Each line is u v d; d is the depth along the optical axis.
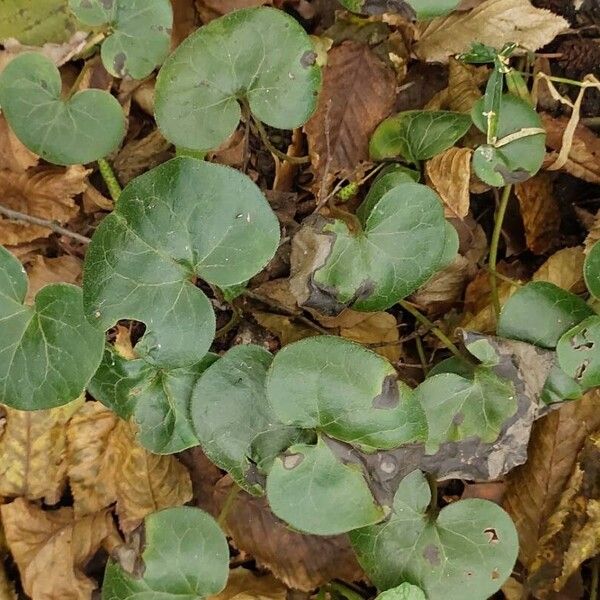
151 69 0.73
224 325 0.78
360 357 0.70
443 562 0.72
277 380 0.70
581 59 0.79
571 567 0.77
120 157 0.77
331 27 0.79
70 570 0.75
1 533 0.75
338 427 0.70
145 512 0.76
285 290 0.77
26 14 0.75
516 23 0.78
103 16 0.72
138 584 0.71
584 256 0.78
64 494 0.77
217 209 0.70
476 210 0.79
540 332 0.73
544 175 0.79
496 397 0.73
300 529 0.70
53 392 0.71
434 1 0.73
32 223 0.76
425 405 0.72
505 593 0.78
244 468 0.72
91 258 0.70
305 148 0.78
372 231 0.72
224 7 0.78
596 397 0.77
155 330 0.70
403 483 0.73
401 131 0.77
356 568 0.77
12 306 0.71
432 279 0.78
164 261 0.70
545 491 0.78
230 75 0.72
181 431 0.73
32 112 0.72
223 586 0.71
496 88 0.74
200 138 0.72
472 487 0.78
